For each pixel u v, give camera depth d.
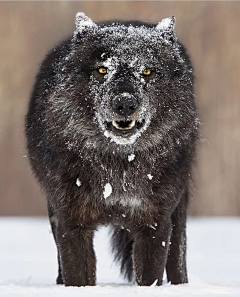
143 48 23.20
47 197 25.42
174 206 24.36
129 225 24.59
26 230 53.50
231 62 99.12
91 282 23.83
